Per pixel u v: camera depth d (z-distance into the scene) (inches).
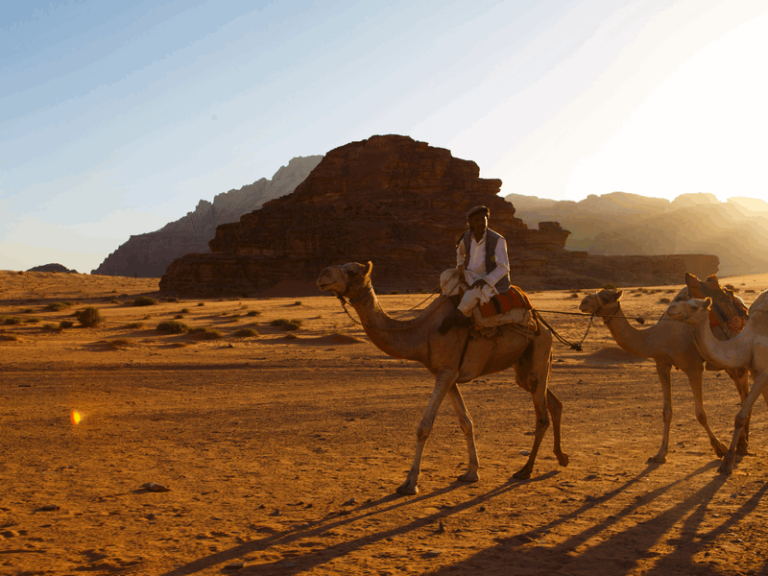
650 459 333.4
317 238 6279.5
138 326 1579.7
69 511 248.8
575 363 868.6
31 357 943.7
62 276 5861.2
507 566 186.5
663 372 338.3
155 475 312.3
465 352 286.7
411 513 242.7
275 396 601.0
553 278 6230.3
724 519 230.1
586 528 222.7
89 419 479.8
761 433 402.9
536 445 304.3
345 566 186.9
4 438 407.2
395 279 5905.5
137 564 189.5
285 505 257.1
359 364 856.9
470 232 296.0
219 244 7480.3
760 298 309.4
